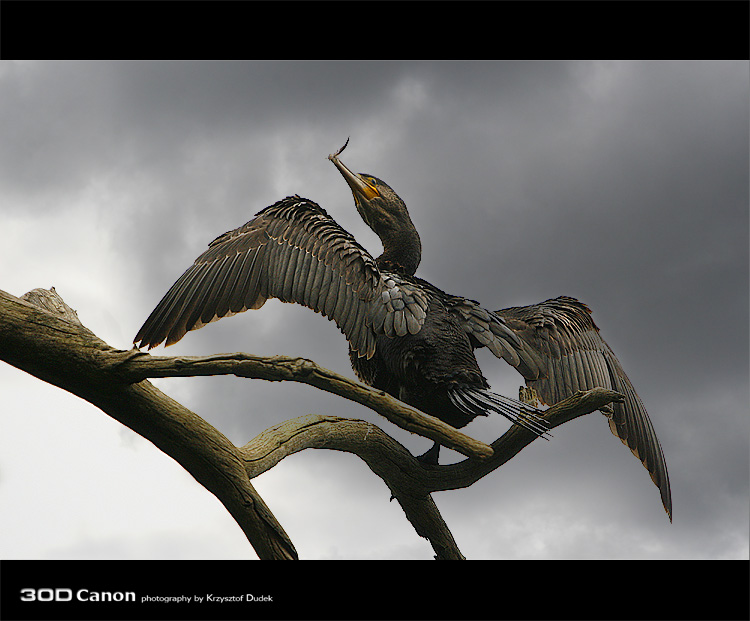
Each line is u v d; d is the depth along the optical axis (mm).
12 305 4914
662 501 7160
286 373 4957
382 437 6488
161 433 5203
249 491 5371
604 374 7176
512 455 6543
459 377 6016
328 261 6184
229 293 6039
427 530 7195
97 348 4969
